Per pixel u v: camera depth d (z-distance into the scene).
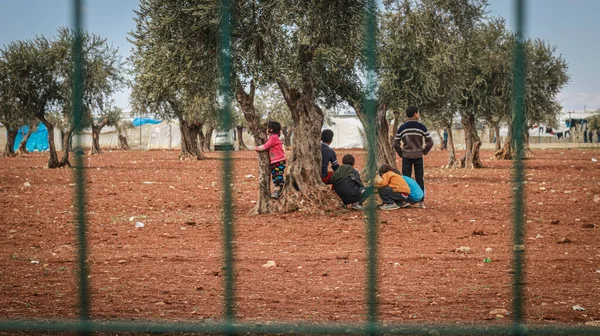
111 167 45.94
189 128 59.38
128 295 8.55
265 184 18.89
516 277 4.50
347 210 18.83
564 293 8.52
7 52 42.94
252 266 10.81
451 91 32.25
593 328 6.26
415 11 30.39
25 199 23.42
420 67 30.06
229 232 4.33
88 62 42.09
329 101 28.39
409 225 15.87
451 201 21.88
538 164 44.72
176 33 17.55
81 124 4.34
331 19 17.67
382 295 8.47
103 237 14.40
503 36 39.94
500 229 15.12
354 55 19.36
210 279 9.76
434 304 7.93
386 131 30.94
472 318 7.14
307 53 18.16
